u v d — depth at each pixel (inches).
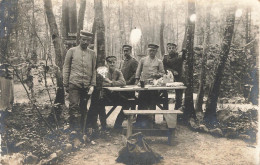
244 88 287.1
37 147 190.7
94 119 243.3
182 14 274.7
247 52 284.0
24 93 245.3
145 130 223.1
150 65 270.2
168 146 219.5
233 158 197.3
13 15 227.9
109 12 265.4
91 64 226.8
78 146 207.6
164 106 262.8
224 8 268.4
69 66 223.3
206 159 195.0
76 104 220.7
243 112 264.7
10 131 208.5
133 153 183.9
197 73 308.3
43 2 236.5
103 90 249.8
